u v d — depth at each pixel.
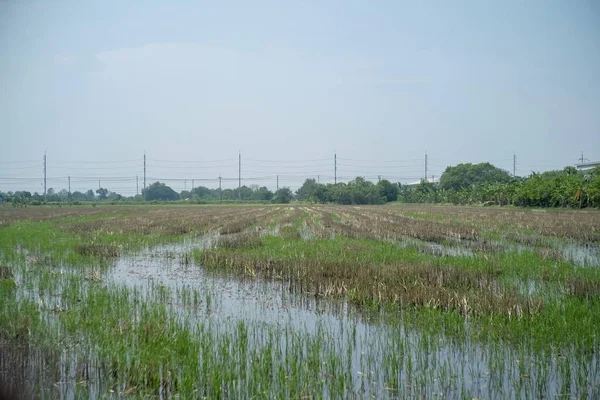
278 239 27.73
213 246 25.48
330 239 28.03
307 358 8.91
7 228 37.53
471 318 11.74
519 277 16.69
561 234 30.05
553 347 9.59
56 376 8.55
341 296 14.67
